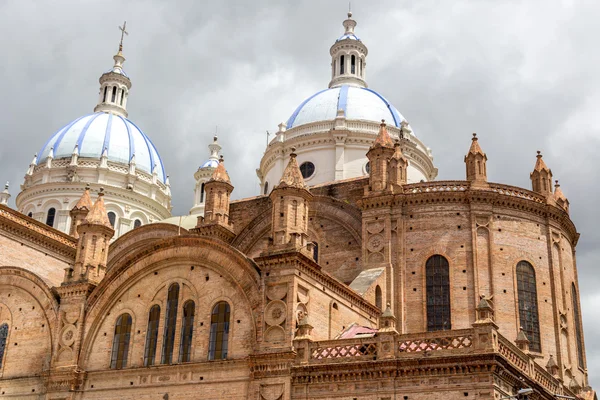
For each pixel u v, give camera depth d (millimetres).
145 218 89000
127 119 97750
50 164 87750
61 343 47312
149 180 91938
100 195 52031
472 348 36031
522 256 50438
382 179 52500
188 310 44781
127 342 46000
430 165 72000
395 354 37656
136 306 46594
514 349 38906
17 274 51469
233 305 43031
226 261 44000
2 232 57281
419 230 50531
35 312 49688
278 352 39906
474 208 50375
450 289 48781
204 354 42969
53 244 61000
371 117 71250
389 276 49562
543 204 52219
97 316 47219
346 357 38750
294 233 42312
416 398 36500
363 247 51156
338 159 67750
